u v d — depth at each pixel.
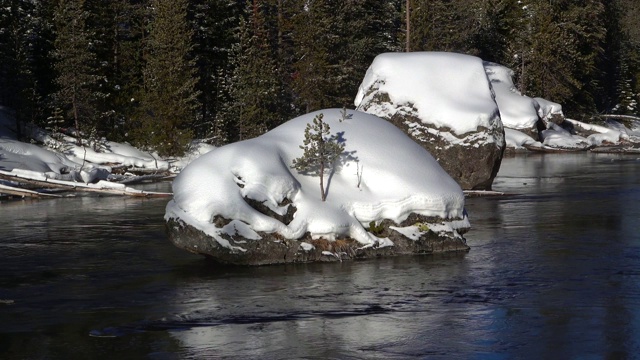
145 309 13.38
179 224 16.25
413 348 11.18
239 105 54.66
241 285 14.90
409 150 18.33
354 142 17.97
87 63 48.31
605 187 31.77
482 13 72.69
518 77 73.94
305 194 17.02
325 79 59.94
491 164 28.50
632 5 108.50
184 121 50.62
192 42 56.44
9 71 45.47
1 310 13.44
